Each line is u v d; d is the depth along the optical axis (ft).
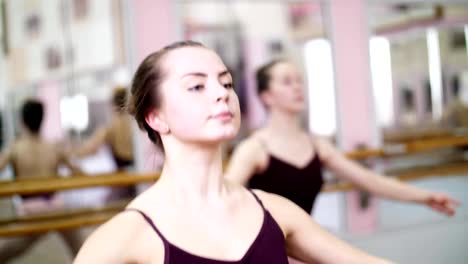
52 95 11.58
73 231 10.64
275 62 6.60
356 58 13.78
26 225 10.32
